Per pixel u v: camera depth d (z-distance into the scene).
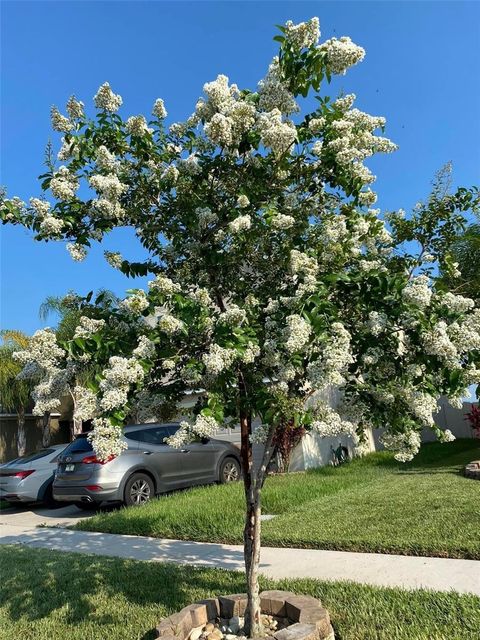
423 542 4.68
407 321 2.85
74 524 7.60
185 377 3.04
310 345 2.88
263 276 3.60
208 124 3.28
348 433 3.26
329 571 4.34
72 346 2.85
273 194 3.53
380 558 4.57
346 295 3.22
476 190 4.27
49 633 3.60
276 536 5.34
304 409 2.87
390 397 3.10
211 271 3.58
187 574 4.52
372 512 5.95
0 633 3.69
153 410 3.34
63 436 19.11
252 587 3.22
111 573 4.72
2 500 10.69
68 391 3.30
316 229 3.55
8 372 14.96
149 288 3.04
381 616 3.29
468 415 12.04
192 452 9.26
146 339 2.81
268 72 3.51
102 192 3.33
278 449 9.91
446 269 3.98
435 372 2.98
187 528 6.18
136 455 8.44
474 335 2.76
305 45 3.29
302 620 3.06
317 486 8.05
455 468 8.84
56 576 4.78
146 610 3.79
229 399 3.03
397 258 3.95
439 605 3.37
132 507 7.70
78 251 3.39
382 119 3.56
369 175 3.62
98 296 3.45
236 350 2.74
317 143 3.44
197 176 3.60
